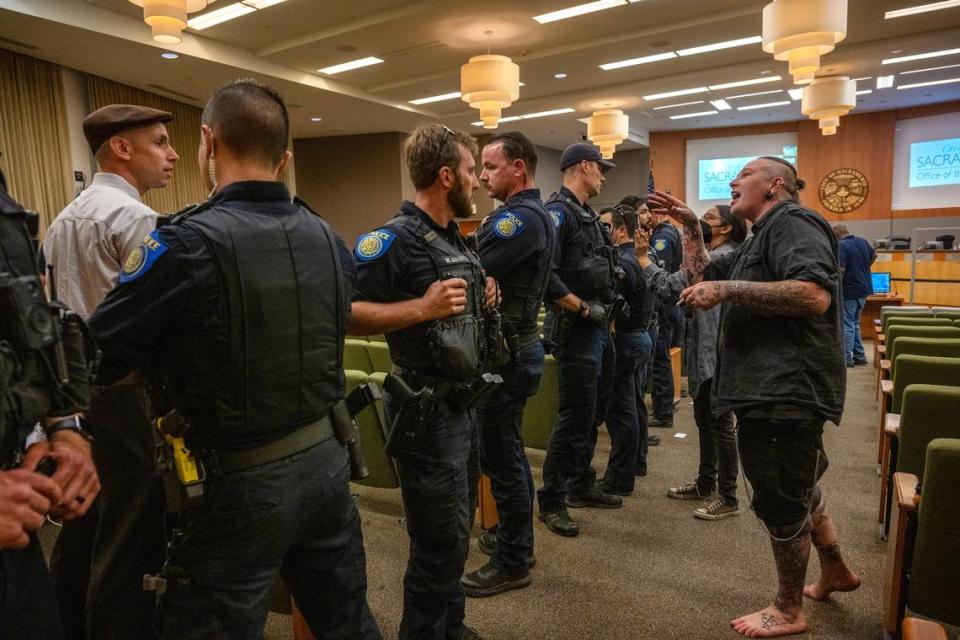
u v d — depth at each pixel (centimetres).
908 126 1241
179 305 90
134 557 144
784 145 1354
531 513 207
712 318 260
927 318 390
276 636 183
